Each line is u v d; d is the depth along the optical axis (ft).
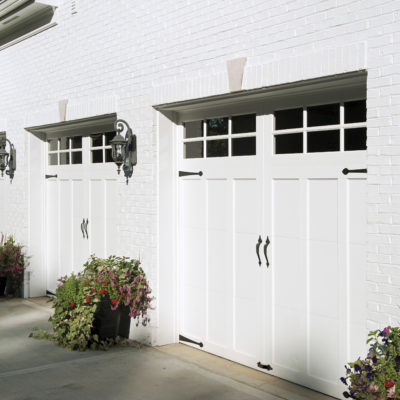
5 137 31.50
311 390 16.03
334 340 15.46
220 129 19.33
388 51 13.23
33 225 29.19
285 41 15.58
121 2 21.86
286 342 16.81
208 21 17.99
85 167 25.77
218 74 17.56
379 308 13.44
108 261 21.09
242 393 15.72
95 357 18.90
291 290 16.63
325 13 14.56
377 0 13.43
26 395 15.35
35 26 28.14
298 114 16.65
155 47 20.20
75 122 25.38
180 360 18.62
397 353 12.00
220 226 19.03
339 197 15.25
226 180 18.78
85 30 24.11
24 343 20.56
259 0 16.29
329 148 15.66
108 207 24.14
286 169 16.71
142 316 20.63
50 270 29.12
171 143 20.77
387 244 13.28
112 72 22.47
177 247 20.79
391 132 13.19
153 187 20.40
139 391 15.78
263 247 17.42
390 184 13.21
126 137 21.66
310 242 16.06
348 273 15.07
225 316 18.92
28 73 28.71
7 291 30.01
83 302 19.58
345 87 15.19
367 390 11.82
